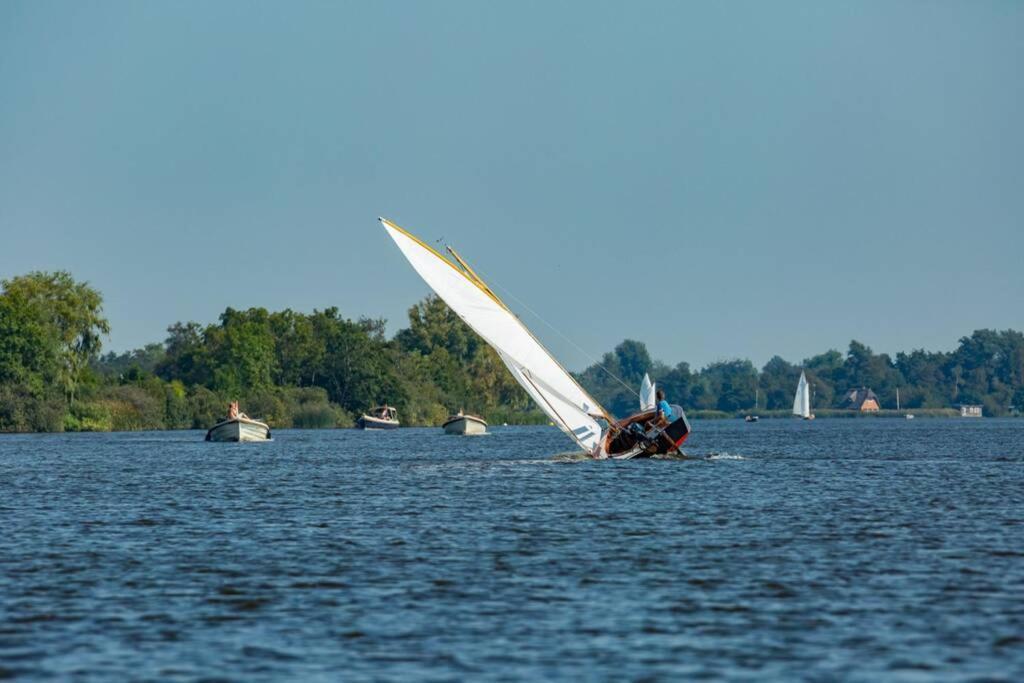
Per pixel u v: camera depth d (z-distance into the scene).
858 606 97.88
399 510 163.25
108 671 81.00
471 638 88.56
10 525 149.38
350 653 84.88
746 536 135.50
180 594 103.38
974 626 91.19
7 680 79.19
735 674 79.94
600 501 173.62
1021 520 149.88
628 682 78.44
